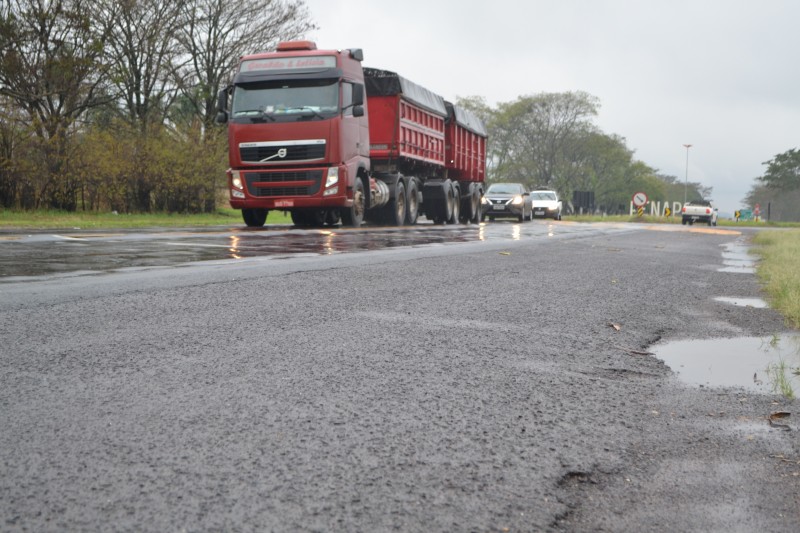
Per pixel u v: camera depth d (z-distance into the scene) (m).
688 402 3.61
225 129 32.19
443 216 26.72
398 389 3.54
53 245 11.26
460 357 4.33
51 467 2.39
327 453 2.62
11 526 1.97
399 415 3.12
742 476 2.59
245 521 2.05
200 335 4.57
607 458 2.73
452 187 27.00
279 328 4.91
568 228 27.55
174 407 3.08
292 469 2.45
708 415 3.38
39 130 24.84
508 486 2.41
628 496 2.38
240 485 2.30
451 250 12.12
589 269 10.16
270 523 2.05
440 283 7.74
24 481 2.27
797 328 6.00
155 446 2.61
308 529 2.02
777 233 26.30
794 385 3.99
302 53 18.84
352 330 4.96
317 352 4.25
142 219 24.69
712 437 3.04
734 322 6.25
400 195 23.03
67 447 2.57
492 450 2.75
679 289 8.47
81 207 27.53
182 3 33.09
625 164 97.69
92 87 27.02
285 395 3.34
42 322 4.79
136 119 31.80
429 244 13.55
